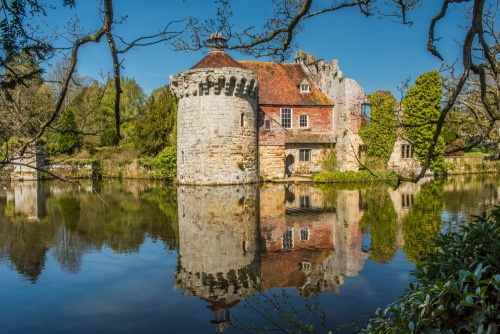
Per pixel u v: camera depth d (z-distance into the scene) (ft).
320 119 128.47
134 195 87.71
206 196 81.76
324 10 18.48
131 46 15.74
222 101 98.78
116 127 17.56
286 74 133.28
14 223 56.75
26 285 31.24
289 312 25.31
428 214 57.62
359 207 66.44
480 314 12.02
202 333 22.85
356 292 28.45
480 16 14.46
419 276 15.94
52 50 15.90
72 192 97.19
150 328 23.71
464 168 142.00
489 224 15.96
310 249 40.78
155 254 39.65
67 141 112.57
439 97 116.88
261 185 101.96
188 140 101.76
